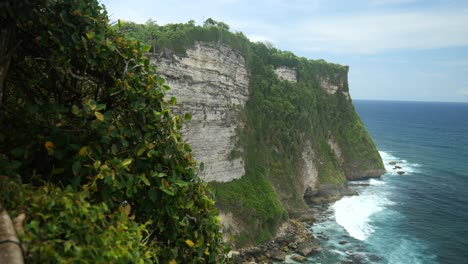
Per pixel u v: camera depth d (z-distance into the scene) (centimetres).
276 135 5250
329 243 3906
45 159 498
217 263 625
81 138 502
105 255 372
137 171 538
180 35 3628
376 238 4062
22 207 367
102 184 495
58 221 366
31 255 327
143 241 498
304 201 5166
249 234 3853
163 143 562
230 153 4356
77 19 488
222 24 4912
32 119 491
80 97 570
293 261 3478
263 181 4569
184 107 3631
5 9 392
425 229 4369
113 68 563
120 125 544
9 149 484
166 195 540
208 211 614
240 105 4806
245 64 4981
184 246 570
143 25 3675
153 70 635
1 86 430
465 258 3603
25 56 527
